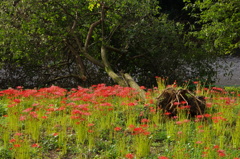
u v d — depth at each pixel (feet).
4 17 38.34
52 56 42.37
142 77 44.29
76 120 21.15
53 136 19.66
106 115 22.49
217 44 35.65
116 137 20.24
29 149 17.51
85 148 18.58
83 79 39.81
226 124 22.90
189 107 22.89
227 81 53.11
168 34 40.78
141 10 40.01
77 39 40.68
